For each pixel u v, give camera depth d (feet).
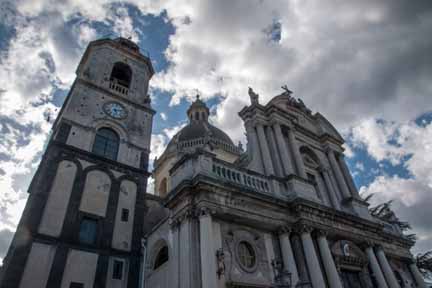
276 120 75.97
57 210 60.34
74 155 69.05
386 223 86.12
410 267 81.51
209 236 44.57
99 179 69.77
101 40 97.30
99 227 63.62
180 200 50.67
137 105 89.86
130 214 69.62
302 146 81.97
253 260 50.65
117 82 92.99
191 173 52.39
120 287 59.00
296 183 63.87
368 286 63.26
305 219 57.77
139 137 83.97
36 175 72.49
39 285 51.47
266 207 55.93
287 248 53.62
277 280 44.21
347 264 62.64
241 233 51.83
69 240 58.49
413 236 99.55
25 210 58.85
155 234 60.90
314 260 53.06
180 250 46.44
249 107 78.23
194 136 122.42
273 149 70.90
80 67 96.37
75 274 55.72
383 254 70.28
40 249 54.70
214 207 48.16
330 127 94.94
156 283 54.65
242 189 52.80
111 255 61.57
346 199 77.92
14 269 50.57
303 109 92.58
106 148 76.28
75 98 78.23
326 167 83.25
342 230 64.59
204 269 41.42
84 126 74.90
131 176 75.25
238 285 45.24
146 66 103.96
